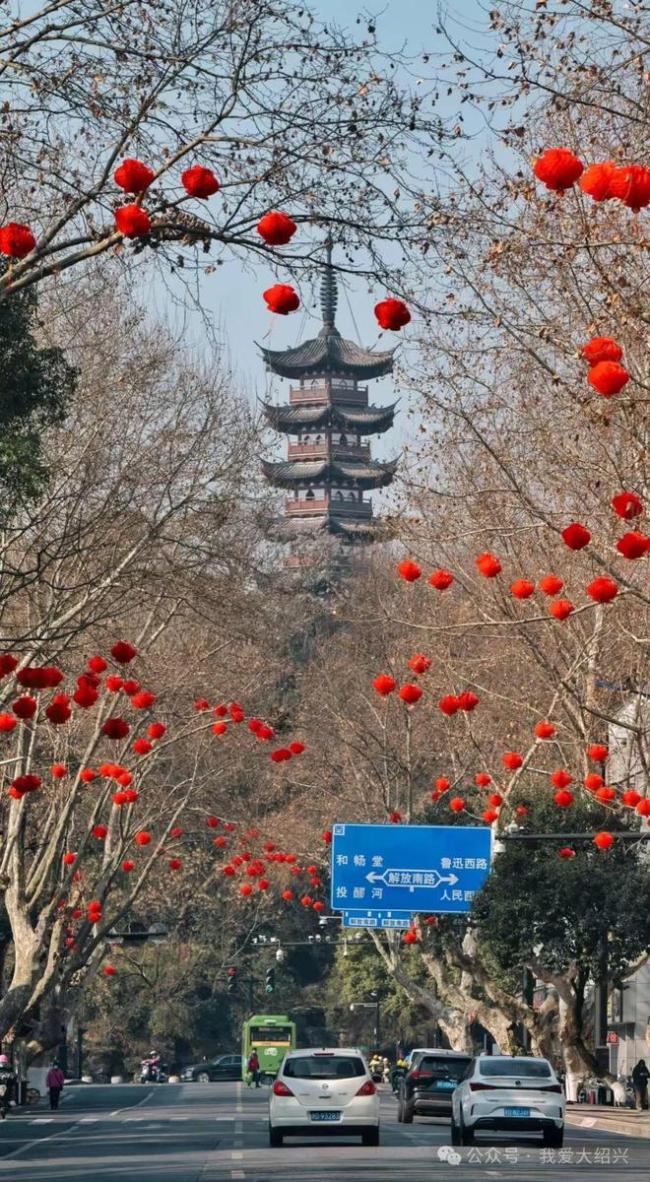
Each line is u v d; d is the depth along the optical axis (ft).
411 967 344.90
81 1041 386.32
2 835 183.62
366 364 526.57
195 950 366.22
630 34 87.20
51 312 124.47
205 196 55.77
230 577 137.28
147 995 374.22
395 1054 408.67
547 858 179.32
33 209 74.54
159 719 185.88
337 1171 94.27
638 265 100.01
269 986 346.13
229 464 134.21
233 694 196.85
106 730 90.89
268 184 62.80
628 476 111.34
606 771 181.16
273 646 208.85
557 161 52.65
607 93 92.02
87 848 217.77
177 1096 276.00
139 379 127.75
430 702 216.54
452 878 184.24
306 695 241.96
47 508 117.08
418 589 213.25
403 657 215.10
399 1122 170.71
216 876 312.91
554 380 100.22
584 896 175.94
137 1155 116.37
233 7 63.82
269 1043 337.72
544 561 146.82
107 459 124.77
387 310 55.77
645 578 137.59
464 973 231.30
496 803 169.37
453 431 124.16
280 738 248.93
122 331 129.39
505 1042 202.80
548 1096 117.60
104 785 182.70
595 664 152.46
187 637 176.76
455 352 117.08
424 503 139.03
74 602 129.90
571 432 116.67
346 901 184.14
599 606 146.10
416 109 63.36
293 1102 122.11
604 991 191.42
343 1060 123.54
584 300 100.58
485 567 102.06
